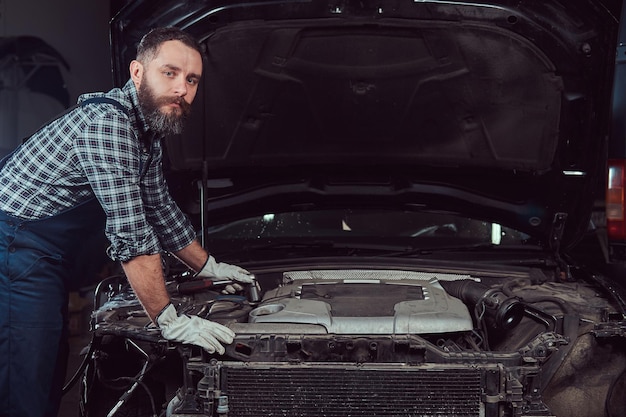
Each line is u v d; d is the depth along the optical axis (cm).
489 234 465
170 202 367
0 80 974
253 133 439
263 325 328
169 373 351
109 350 354
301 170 458
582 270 412
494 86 418
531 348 317
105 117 315
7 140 978
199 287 371
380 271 400
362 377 309
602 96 405
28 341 342
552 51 398
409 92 427
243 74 418
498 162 443
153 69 317
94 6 982
